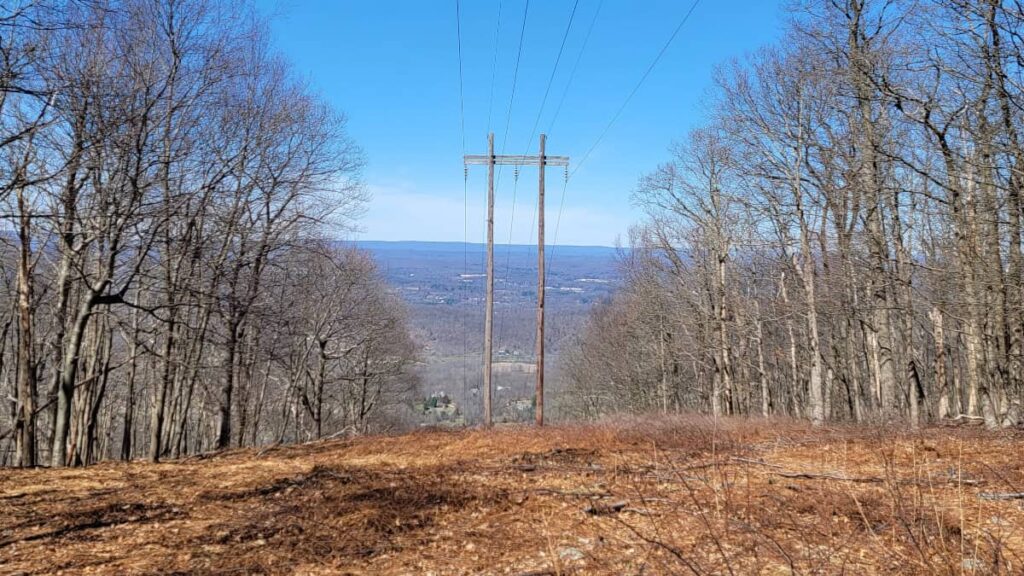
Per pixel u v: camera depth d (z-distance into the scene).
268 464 12.77
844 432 14.49
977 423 16.39
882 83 13.52
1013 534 5.77
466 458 12.98
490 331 21.88
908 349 17.81
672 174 25.75
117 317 15.08
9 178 10.89
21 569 5.72
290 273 20.39
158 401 14.48
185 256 15.52
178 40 13.77
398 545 6.41
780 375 34.31
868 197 15.60
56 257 15.62
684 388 40.84
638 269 38.19
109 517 7.67
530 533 6.70
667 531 6.45
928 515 6.22
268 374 23.98
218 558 6.03
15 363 20.22
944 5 11.94
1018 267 12.34
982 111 12.41
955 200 14.07
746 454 11.22
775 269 25.17
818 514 6.79
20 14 7.72
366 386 35.62
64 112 10.15
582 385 51.38
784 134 19.09
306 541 6.59
